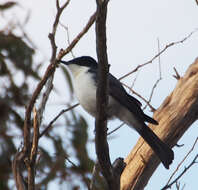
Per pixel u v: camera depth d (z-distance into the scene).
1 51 10.92
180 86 10.94
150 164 10.20
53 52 7.76
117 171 7.68
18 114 10.91
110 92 10.68
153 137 10.30
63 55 7.35
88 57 11.54
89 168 9.84
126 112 10.65
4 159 10.72
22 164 7.37
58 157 9.92
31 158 6.96
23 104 10.91
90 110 10.72
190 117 10.70
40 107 7.32
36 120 7.13
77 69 11.22
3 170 10.64
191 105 10.69
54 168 9.75
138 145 10.45
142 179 10.18
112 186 7.61
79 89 10.72
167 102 10.92
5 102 10.80
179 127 10.66
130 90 10.31
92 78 10.69
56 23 7.90
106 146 7.52
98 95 7.40
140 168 10.17
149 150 10.28
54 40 7.80
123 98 10.70
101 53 7.02
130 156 10.39
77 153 10.20
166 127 10.65
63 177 9.69
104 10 6.71
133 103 10.68
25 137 7.29
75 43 7.37
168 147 9.99
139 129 10.54
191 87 10.79
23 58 10.93
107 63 7.13
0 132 10.77
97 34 6.90
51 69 7.29
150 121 10.27
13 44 10.93
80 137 10.48
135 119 10.56
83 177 9.70
